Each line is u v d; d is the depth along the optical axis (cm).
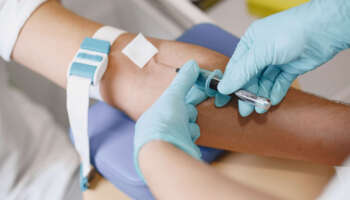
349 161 41
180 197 37
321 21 65
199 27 102
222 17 145
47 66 76
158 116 55
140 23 140
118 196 81
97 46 71
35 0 78
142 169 45
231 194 35
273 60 67
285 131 71
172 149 44
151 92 71
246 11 145
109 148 77
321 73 131
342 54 133
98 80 68
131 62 73
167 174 40
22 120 96
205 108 71
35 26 76
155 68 74
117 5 139
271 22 69
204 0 147
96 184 82
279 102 71
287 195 74
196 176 38
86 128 68
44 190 90
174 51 76
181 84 62
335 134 69
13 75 119
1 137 89
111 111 84
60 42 75
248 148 76
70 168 93
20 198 88
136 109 73
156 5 131
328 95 126
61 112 135
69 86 65
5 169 88
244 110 66
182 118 58
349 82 128
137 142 49
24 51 77
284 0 124
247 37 73
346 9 63
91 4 134
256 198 35
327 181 75
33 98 129
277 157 81
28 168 92
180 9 115
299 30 66
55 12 78
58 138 98
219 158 82
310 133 70
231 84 63
